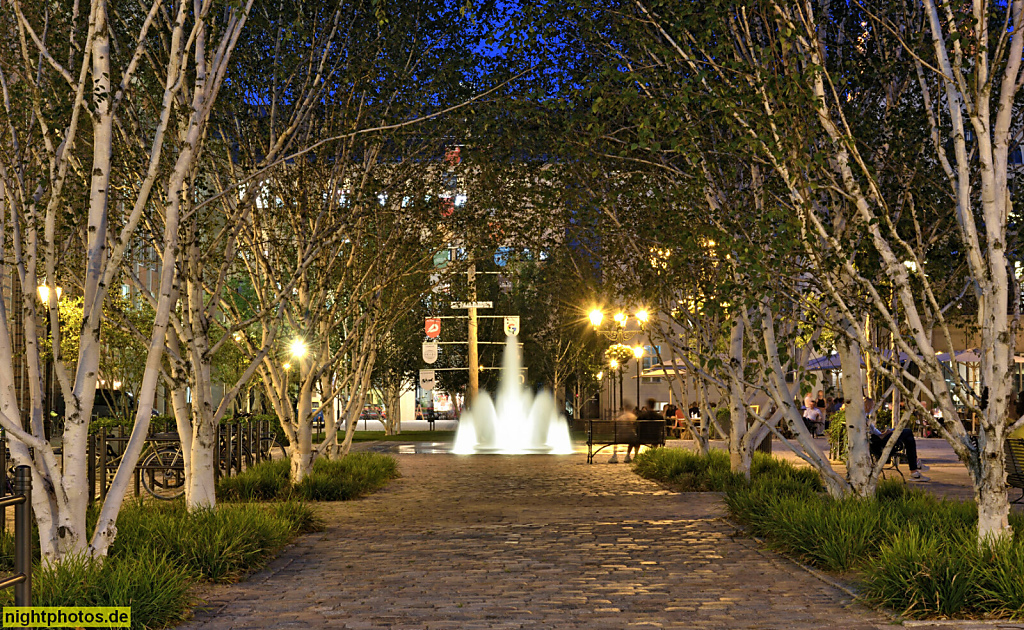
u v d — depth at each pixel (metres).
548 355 48.62
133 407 27.41
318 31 12.33
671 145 9.34
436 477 20.80
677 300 15.70
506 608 7.43
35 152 8.59
